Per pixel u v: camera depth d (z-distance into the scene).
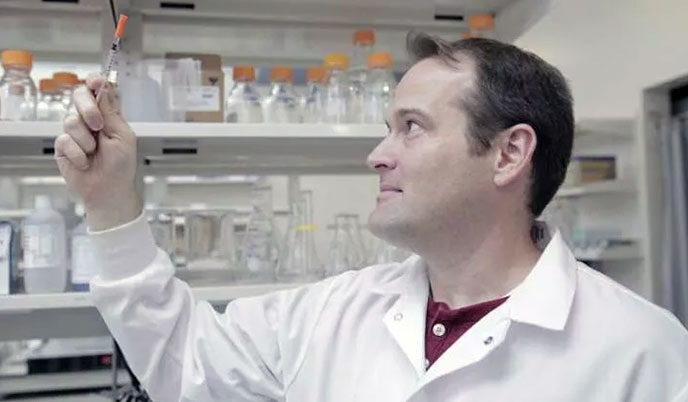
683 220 2.17
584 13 2.56
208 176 1.84
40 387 1.84
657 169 2.25
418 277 1.03
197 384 1.03
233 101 1.47
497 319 0.89
